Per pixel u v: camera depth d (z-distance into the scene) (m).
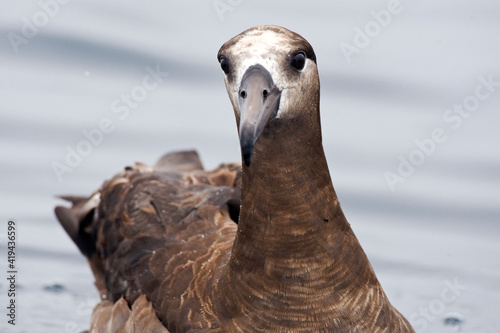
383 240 16.58
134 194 12.11
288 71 8.53
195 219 11.18
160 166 13.83
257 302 9.07
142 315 10.27
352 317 9.03
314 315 8.97
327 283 8.97
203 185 11.97
